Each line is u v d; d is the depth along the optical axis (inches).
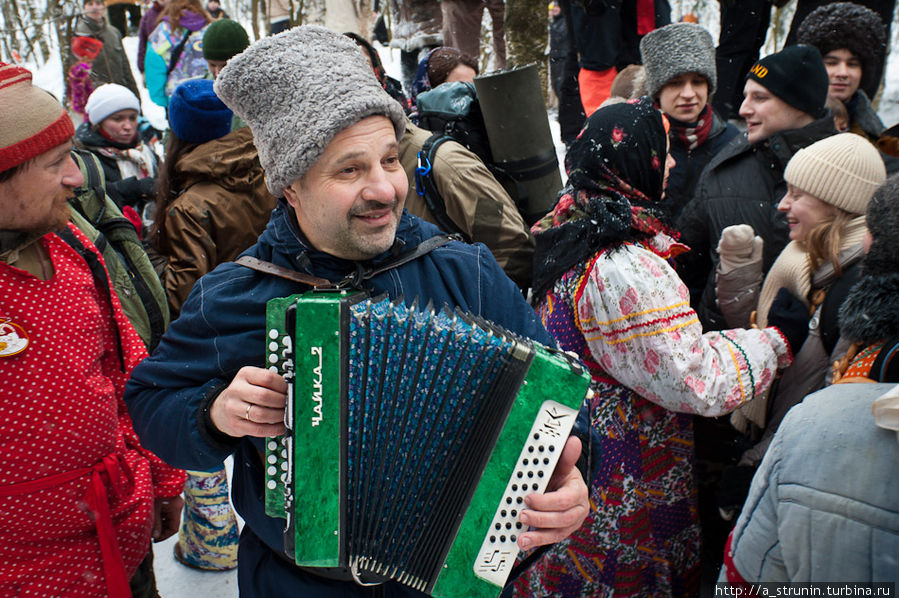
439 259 63.2
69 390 66.7
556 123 273.3
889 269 57.3
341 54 56.5
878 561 49.7
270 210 113.1
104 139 153.6
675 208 129.2
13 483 65.2
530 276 114.3
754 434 94.6
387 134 56.1
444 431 54.5
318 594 61.2
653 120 83.6
